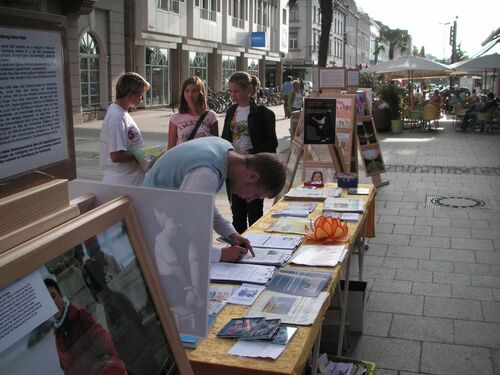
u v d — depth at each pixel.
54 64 1.21
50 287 1.06
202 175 2.28
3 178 1.05
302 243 3.00
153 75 26.80
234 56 36.25
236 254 2.65
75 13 17.84
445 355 3.43
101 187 1.45
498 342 3.59
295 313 2.06
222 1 32.75
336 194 4.17
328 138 6.63
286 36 46.34
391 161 11.59
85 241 1.18
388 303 4.22
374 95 20.06
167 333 1.40
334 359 2.84
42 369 1.02
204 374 1.72
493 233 6.14
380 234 6.12
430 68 19.23
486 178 9.54
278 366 1.68
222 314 2.08
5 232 1.02
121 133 3.98
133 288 1.31
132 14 23.16
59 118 1.23
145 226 1.46
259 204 4.91
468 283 4.63
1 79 1.04
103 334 1.18
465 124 18.72
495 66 17.19
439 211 7.19
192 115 4.60
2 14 1.04
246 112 4.74
